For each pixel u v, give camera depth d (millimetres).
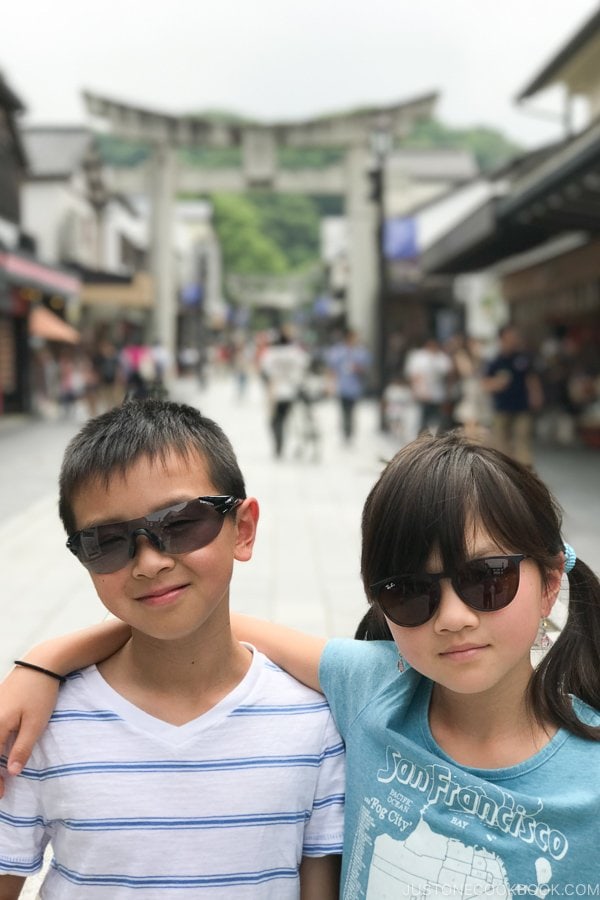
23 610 5090
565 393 14914
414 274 26062
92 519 1427
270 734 1485
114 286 26094
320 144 26438
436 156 37031
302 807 1505
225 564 1441
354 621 4945
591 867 1302
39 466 11602
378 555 1383
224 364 48156
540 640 1596
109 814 1410
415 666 1388
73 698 1478
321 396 16922
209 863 1424
